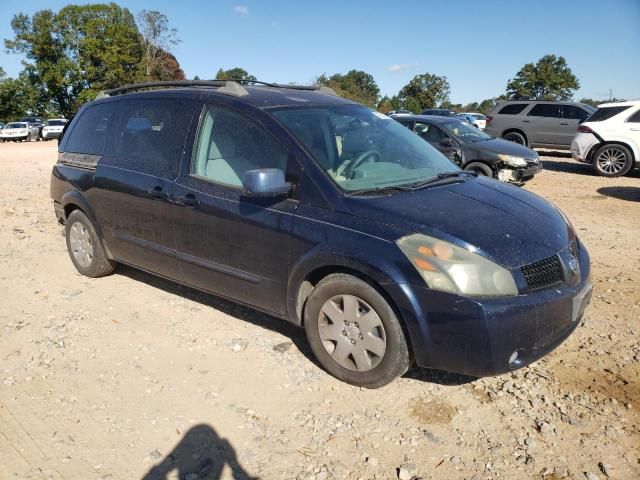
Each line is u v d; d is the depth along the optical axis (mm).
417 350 3012
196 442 2854
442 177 3859
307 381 3408
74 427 2971
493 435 2920
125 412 3105
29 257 5887
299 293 3455
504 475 2633
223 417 3057
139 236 4441
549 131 16375
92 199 4820
